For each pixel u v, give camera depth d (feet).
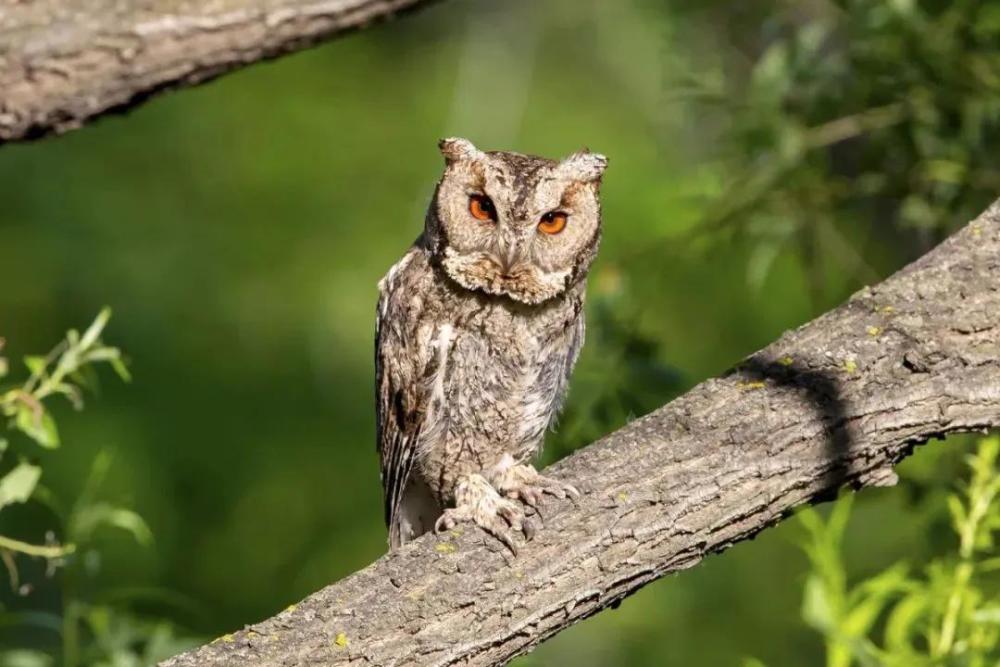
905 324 24.44
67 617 28.71
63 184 70.38
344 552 65.51
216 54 26.45
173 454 64.54
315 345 69.62
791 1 37.93
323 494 66.49
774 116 35.24
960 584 23.22
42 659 29.60
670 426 23.90
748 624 62.64
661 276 36.68
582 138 73.87
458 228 29.12
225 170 73.77
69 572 28.73
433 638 22.35
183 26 26.13
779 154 34.96
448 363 29.68
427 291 29.58
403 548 23.18
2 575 47.32
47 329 66.28
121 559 60.64
